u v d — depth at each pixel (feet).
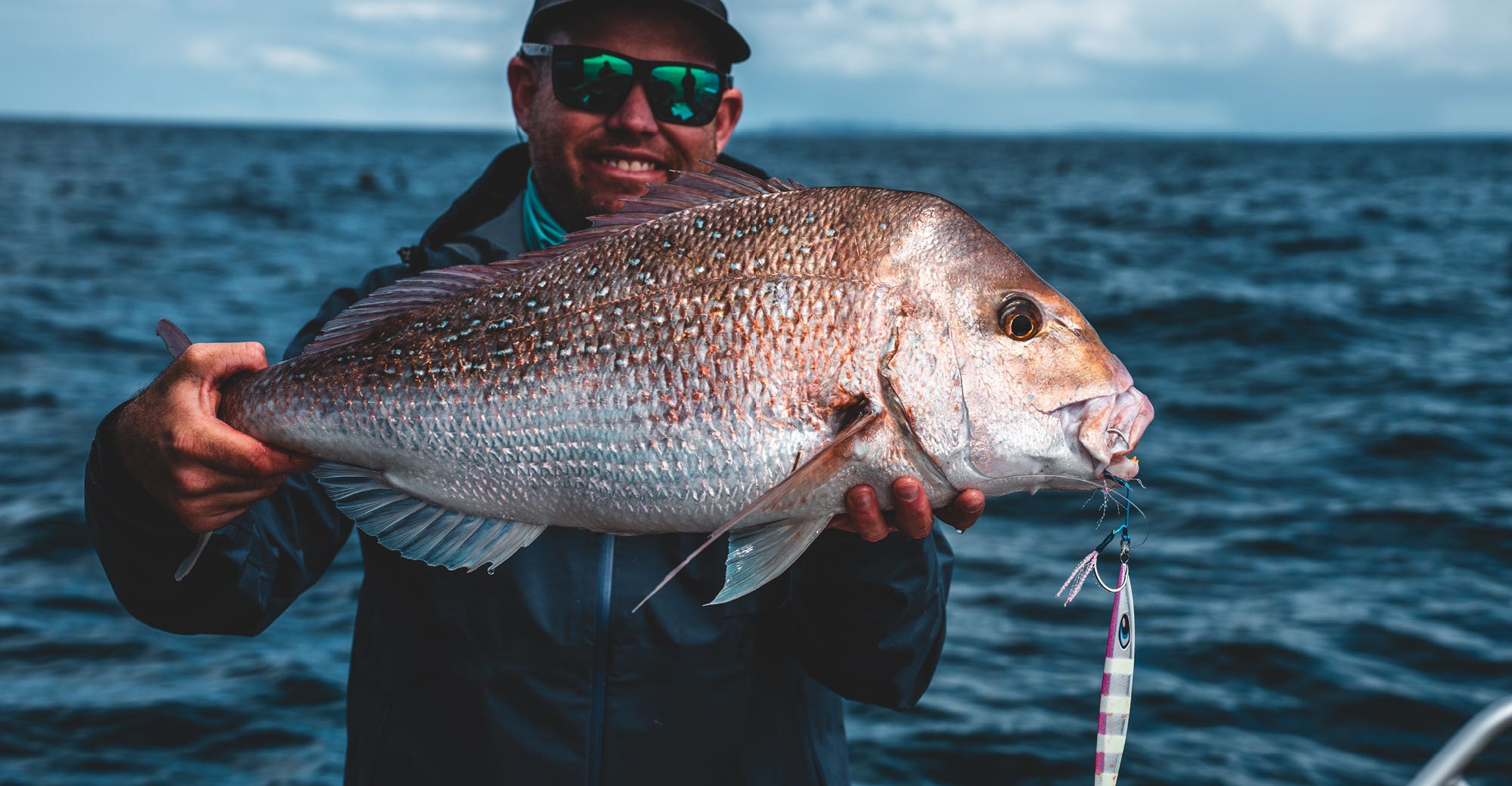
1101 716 5.35
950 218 5.73
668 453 5.50
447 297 5.90
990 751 15.60
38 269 60.59
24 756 15.21
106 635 18.81
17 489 25.11
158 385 5.38
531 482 5.69
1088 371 5.73
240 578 5.98
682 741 6.39
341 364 5.81
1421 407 34.81
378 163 247.09
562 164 7.22
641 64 7.04
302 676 17.51
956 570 21.97
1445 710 16.63
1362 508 25.53
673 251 5.66
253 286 58.54
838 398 5.45
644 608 6.36
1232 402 35.81
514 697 6.28
